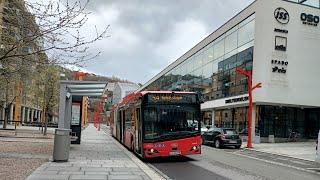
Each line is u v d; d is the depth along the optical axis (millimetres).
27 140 28891
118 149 24547
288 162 23188
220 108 53844
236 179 14281
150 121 19406
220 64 53062
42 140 29484
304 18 44562
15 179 11211
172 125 19516
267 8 43031
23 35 10375
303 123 46906
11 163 14766
